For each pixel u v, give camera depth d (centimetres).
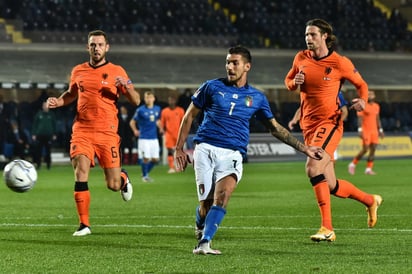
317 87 3161
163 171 9019
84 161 3291
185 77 12019
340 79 3178
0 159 9488
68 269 2317
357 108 3188
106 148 3369
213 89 2708
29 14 11931
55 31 11594
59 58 11500
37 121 9312
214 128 2698
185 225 3616
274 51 12850
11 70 11119
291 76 3284
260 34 13512
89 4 12444
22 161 3180
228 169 2669
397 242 2936
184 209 4500
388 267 2328
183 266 2350
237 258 2509
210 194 2705
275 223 3678
